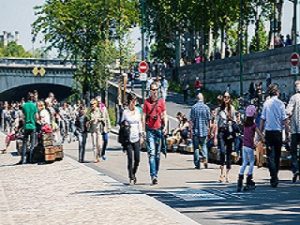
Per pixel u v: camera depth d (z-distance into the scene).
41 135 34.28
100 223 15.68
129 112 24.56
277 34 73.06
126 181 25.25
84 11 80.19
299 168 24.33
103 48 79.38
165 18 102.06
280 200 19.70
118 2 80.06
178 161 33.03
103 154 35.12
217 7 86.69
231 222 16.03
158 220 15.79
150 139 23.97
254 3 82.00
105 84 79.88
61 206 18.92
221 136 24.20
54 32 83.56
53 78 126.62
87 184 24.22
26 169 31.36
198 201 19.69
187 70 94.44
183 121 38.88
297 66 43.00
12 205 19.53
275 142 22.66
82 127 34.09
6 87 126.69
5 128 75.00
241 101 45.91
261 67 69.69
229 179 25.12
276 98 22.84
